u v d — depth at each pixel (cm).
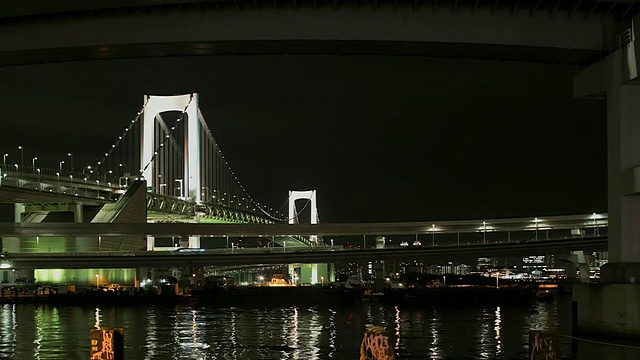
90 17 5159
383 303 12862
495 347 4778
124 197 17388
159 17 5147
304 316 8625
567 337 5000
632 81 4747
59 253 13888
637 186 4619
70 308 11219
